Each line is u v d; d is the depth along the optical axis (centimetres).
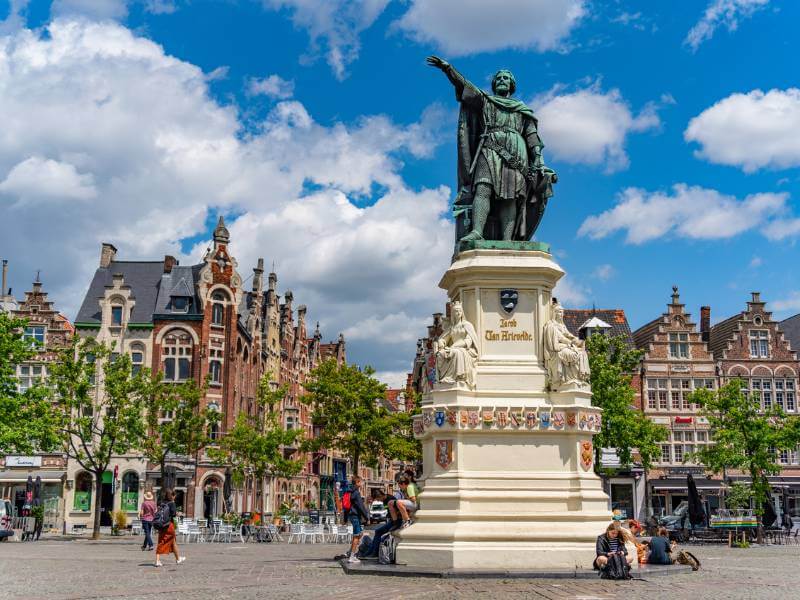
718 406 4056
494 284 1727
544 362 1700
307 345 8275
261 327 6788
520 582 1396
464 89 1859
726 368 5778
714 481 5534
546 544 1526
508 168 1817
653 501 5612
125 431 4244
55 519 5253
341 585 1359
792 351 5791
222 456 4756
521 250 1750
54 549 2920
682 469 5625
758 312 5847
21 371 5728
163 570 1791
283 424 7212
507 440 1623
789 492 5575
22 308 5816
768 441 3909
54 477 5562
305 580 1462
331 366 5272
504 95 1916
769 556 2623
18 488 5662
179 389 4466
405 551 1573
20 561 2177
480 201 1795
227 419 5675
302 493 7419
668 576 1609
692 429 5688
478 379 1672
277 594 1238
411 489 1938
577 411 1627
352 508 1769
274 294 7138
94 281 6003
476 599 1159
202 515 5497
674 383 5775
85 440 4134
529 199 1855
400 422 5178
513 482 1597
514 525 1547
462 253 1764
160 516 1975
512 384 1670
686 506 4328
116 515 4694
